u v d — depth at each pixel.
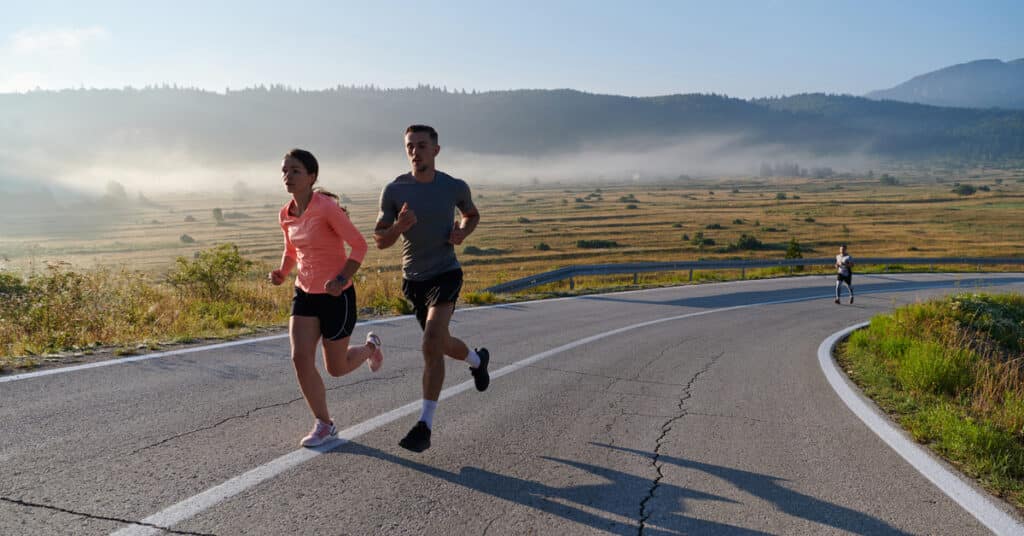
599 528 2.99
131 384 5.16
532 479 3.58
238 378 5.56
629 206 177.38
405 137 3.92
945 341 10.85
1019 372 8.39
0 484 3.07
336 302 3.83
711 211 153.25
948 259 39.22
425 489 3.34
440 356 3.88
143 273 10.74
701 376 7.19
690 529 3.03
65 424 4.05
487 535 2.86
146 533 2.66
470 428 4.53
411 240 3.95
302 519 2.90
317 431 3.90
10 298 8.39
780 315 15.36
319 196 3.77
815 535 3.03
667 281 28.48
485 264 69.25
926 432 4.89
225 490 3.16
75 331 7.55
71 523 2.71
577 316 12.73
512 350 8.25
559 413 5.12
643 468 3.88
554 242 95.00
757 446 4.48
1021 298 16.50
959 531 3.15
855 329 12.96
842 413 5.63
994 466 4.07
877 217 127.75
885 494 3.61
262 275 14.24
